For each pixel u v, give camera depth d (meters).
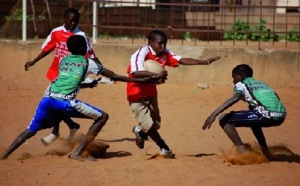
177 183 13.78
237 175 14.58
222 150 17.42
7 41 29.47
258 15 36.72
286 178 14.41
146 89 15.78
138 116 15.91
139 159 16.11
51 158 15.95
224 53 28.17
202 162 15.82
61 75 15.32
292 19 37.94
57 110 15.26
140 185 13.59
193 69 28.33
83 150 15.82
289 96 26.53
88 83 15.83
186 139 18.97
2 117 21.42
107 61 28.84
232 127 15.75
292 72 28.33
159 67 15.30
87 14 35.66
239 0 38.12
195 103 24.66
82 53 15.52
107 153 16.92
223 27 37.81
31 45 29.30
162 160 15.96
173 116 22.30
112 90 26.89
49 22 34.88
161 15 37.19
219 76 28.27
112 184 13.62
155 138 16.16
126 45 28.73
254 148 16.56
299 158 16.84
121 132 19.72
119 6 36.66
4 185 13.52
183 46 28.38
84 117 15.55
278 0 38.41
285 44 31.98
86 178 14.06
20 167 14.93
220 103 24.81
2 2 35.72
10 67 29.33
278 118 15.45
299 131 20.53
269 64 28.28
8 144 17.78
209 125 15.13
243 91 15.51
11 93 25.72
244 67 15.90
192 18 37.47
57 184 13.59
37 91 26.36
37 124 15.62
